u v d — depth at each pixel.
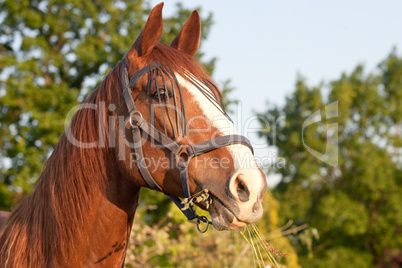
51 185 1.91
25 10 11.34
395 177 17.94
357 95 19.48
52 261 1.83
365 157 17.64
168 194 1.95
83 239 1.87
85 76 11.95
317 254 17.45
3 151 10.70
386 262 17.42
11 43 11.99
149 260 5.53
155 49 1.97
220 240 5.16
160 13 1.88
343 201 16.83
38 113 10.16
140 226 5.15
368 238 17.33
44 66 11.32
